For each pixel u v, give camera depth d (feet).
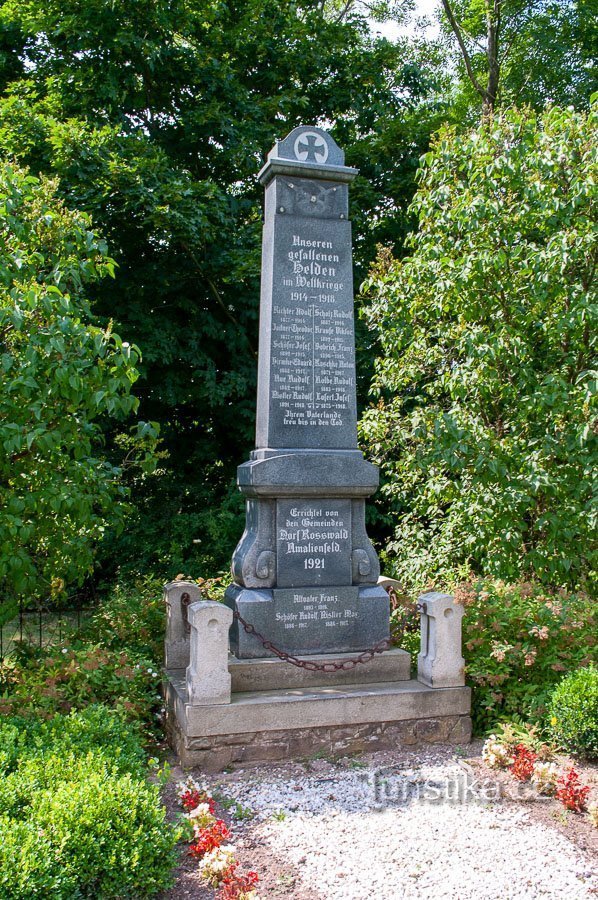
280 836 13.51
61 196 34.63
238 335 42.04
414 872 12.28
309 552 19.90
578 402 22.72
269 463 19.29
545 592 23.44
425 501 27.84
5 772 12.66
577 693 16.58
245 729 16.88
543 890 11.81
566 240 21.94
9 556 18.52
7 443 17.66
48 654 20.45
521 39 55.06
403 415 35.94
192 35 44.14
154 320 39.06
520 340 23.72
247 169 42.57
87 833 10.84
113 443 42.09
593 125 22.72
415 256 26.45
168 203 35.65
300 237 20.72
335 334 20.86
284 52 44.86
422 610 19.02
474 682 19.48
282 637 19.34
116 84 38.86
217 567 40.24
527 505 23.41
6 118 36.42
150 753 17.57
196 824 13.19
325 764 16.92
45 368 18.51
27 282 19.35
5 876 9.58
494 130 24.17
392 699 17.92
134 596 25.53
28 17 38.99
